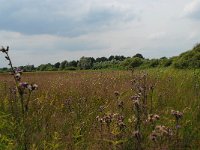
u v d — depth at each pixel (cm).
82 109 816
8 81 1260
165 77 1467
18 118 629
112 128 623
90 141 612
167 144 555
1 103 793
